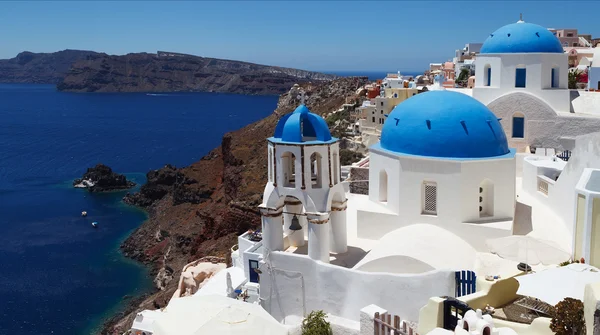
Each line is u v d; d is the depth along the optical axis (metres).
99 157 167.62
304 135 26.98
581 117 34.78
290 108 149.25
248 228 69.56
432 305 20.48
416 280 23.11
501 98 36.66
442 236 25.20
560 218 27.06
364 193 39.53
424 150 26.30
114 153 176.12
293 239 28.83
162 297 54.72
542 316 20.34
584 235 22.05
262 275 27.48
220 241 69.00
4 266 70.81
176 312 24.28
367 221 28.17
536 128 36.12
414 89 91.44
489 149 26.11
